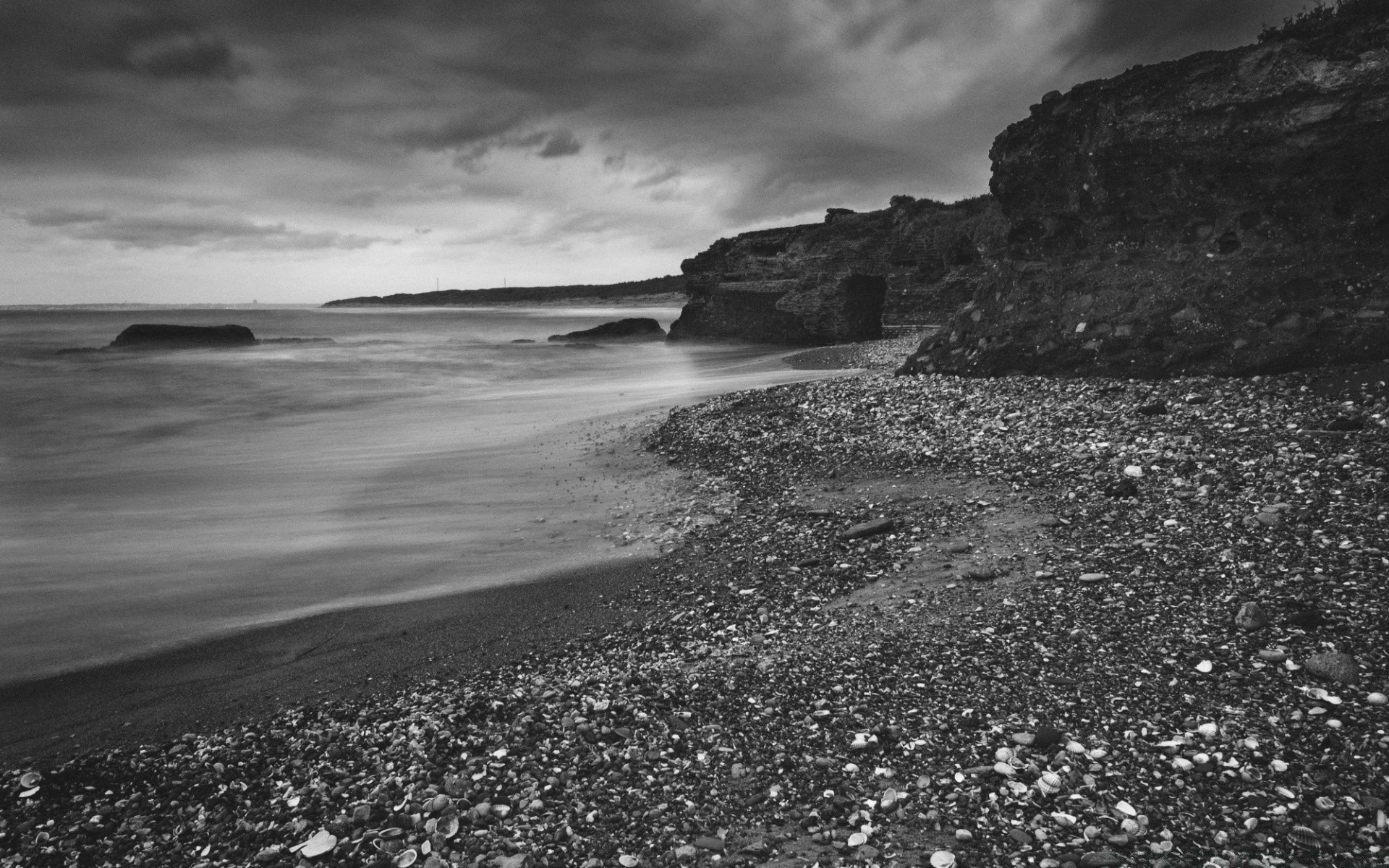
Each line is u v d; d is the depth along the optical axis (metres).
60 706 6.56
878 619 7.17
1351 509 7.71
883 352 31.69
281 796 5.01
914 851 4.17
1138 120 14.98
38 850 4.60
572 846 4.35
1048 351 16.17
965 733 5.22
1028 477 10.61
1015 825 4.30
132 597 8.90
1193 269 14.62
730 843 4.34
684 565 9.31
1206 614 6.36
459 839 4.43
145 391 27.11
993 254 18.95
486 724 5.68
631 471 14.08
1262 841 4.03
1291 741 4.75
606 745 5.33
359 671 7.07
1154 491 9.27
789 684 6.08
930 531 9.23
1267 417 11.02
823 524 9.95
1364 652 5.49
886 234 47.69
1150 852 4.02
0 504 13.03
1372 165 12.57
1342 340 12.54
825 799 4.66
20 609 8.55
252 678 7.01
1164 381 13.89
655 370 35.31
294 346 49.28
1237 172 14.00
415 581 9.33
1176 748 4.82
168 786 5.22
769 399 17.75
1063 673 5.84
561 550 10.26
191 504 13.00
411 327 92.06
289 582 9.36
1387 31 12.22
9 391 26.27
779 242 51.78
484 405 23.94
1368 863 3.81
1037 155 16.97
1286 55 13.12
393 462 15.81
